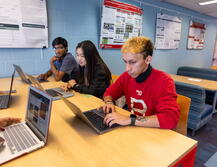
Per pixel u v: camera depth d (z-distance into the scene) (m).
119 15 2.94
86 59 1.59
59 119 0.94
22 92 1.45
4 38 1.99
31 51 2.25
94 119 0.93
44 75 2.10
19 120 0.88
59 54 2.14
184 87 2.04
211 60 5.86
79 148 0.68
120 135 0.78
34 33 2.20
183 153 0.65
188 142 0.73
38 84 1.38
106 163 0.59
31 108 0.82
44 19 2.24
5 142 0.68
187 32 4.51
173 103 0.90
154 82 1.01
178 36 4.23
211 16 5.26
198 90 1.93
